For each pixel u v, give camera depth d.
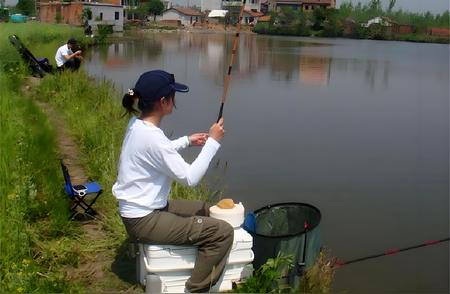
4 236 4.21
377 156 9.95
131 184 3.65
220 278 3.82
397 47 58.94
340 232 6.34
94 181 6.11
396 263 5.54
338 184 8.16
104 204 5.40
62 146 7.79
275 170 8.70
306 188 7.93
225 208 3.88
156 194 3.66
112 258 4.44
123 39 46.69
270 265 3.85
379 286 5.03
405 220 6.82
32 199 5.02
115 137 7.82
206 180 7.96
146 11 78.88
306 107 14.96
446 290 5.03
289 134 11.39
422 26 83.38
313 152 9.98
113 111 10.03
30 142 6.79
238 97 16.05
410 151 10.41
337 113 14.30
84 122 8.73
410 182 8.43
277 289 3.86
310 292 4.02
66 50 14.53
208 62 27.64
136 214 3.64
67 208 5.01
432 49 56.94
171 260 3.73
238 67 25.75
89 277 4.13
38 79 14.27
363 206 7.28
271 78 21.81
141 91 3.67
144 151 3.59
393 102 16.91
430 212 7.13
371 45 60.66
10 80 12.23
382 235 6.30
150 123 3.69
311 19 80.12
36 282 3.81
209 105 14.17
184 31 72.31
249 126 11.95
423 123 13.41
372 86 20.94
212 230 3.67
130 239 4.09
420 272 5.36
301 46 49.81
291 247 4.04
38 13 63.75
